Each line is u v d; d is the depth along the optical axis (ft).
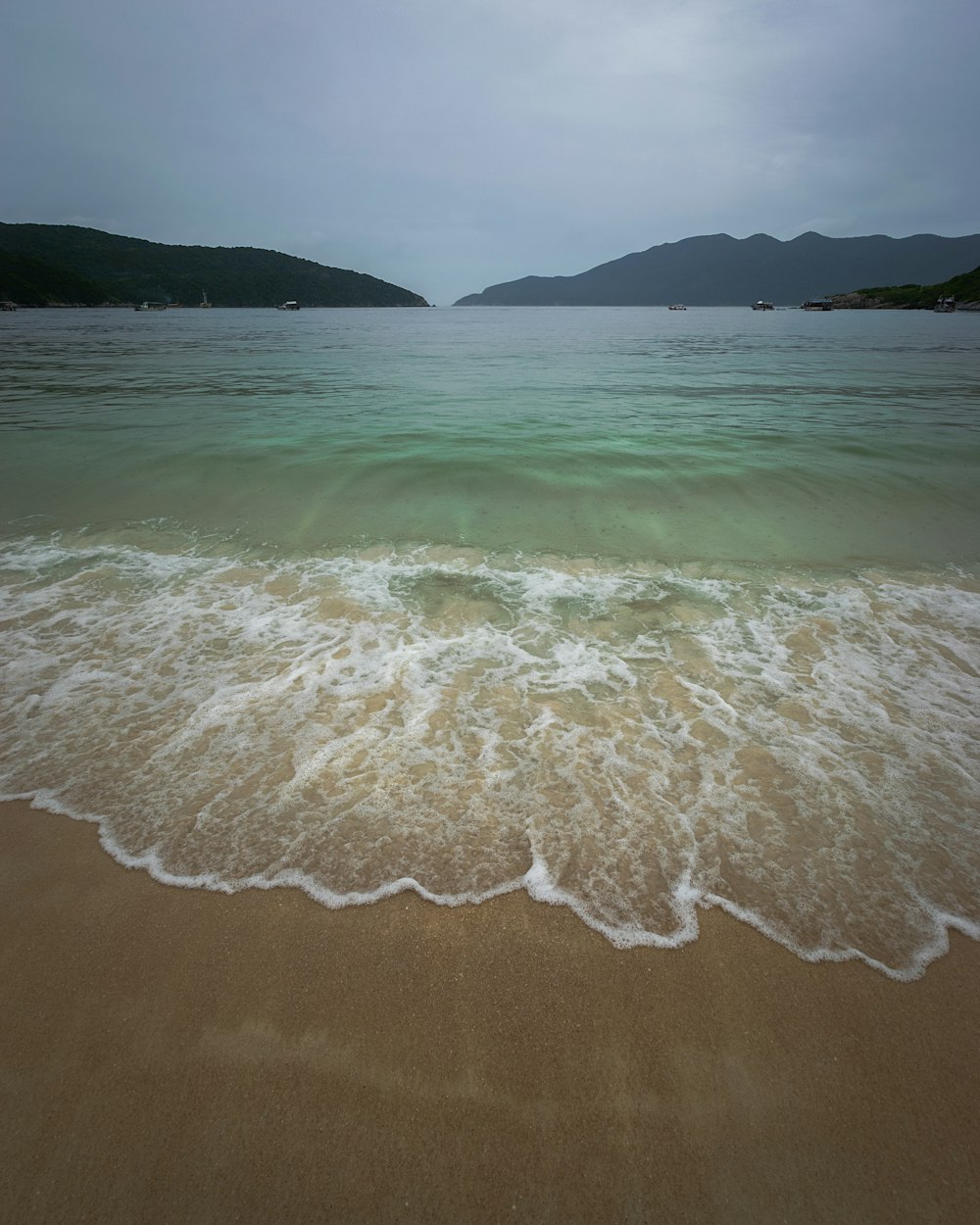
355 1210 5.28
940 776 9.88
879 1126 5.79
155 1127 5.76
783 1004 6.79
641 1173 5.50
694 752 10.37
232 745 10.42
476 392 49.21
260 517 21.30
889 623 14.87
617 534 20.27
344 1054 6.31
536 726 10.98
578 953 7.29
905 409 40.70
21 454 27.66
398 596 15.94
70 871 8.20
